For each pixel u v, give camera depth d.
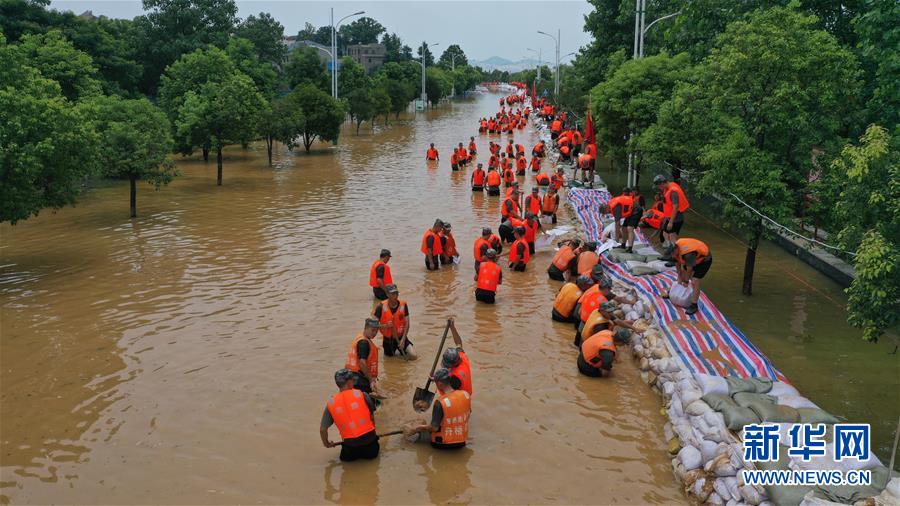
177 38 46.19
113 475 7.02
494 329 11.27
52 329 11.13
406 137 46.97
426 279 14.05
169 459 7.31
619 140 22.86
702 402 7.56
